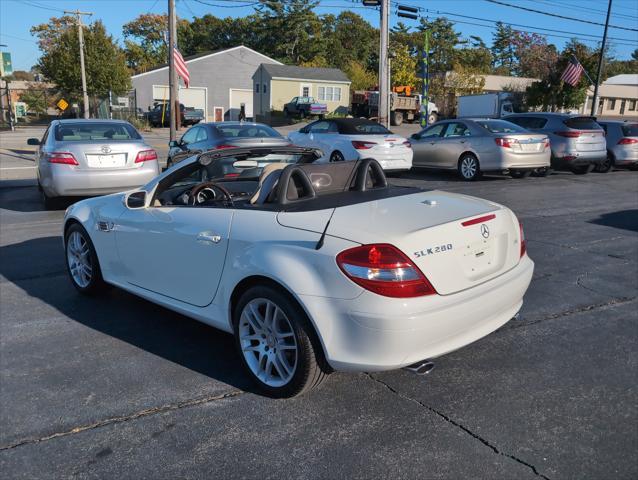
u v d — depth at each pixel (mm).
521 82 54688
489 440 2971
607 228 8234
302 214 3373
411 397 3424
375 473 2713
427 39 28562
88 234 5039
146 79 50562
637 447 2906
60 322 4695
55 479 2705
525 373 3732
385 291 2918
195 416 3234
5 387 3592
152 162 9672
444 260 3127
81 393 3510
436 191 4070
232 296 3588
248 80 54000
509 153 12578
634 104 59156
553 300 5152
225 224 3662
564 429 3072
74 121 9953
